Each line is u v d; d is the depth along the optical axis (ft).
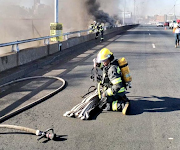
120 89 15.48
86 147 11.59
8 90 21.65
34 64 30.99
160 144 11.84
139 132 13.12
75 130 13.41
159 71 28.68
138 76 26.14
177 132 13.12
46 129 13.55
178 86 22.21
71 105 17.40
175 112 15.93
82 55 42.04
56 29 45.70
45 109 16.65
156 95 19.54
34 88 22.15
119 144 11.85
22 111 16.29
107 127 13.75
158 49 49.49
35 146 11.71
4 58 27.27
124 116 15.29
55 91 20.24
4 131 13.30
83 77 26.08
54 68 31.53
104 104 16.21
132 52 44.86
